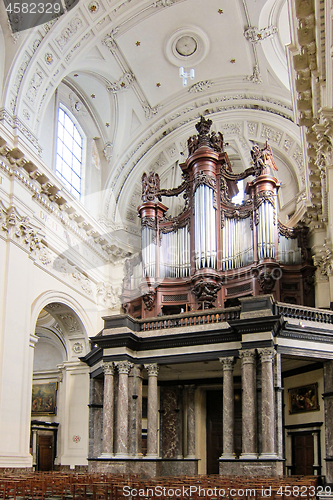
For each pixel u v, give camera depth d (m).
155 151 22.09
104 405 14.15
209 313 14.33
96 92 20.48
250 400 12.63
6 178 15.39
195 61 19.95
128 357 14.41
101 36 17.78
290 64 12.90
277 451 12.37
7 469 13.59
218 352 13.79
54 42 16.27
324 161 14.48
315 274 17.86
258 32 18.23
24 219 15.61
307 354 13.37
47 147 18.19
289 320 13.57
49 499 8.99
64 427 18.25
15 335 14.77
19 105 15.74
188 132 21.95
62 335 19.45
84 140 21.09
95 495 8.23
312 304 17.70
